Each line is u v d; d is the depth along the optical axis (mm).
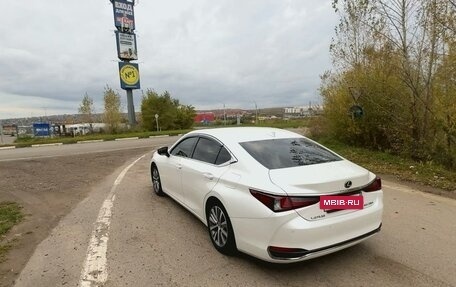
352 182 3428
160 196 6598
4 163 12516
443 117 8547
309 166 3711
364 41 12070
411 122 9758
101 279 3439
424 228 4594
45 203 6328
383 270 3498
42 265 3771
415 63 9391
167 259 3855
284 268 3592
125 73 38688
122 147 18656
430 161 9023
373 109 10906
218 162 4258
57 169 10555
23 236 4633
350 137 12586
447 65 8328
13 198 6781
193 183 4680
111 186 7656
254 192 3381
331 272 3488
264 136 4535
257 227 3322
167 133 33219
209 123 53906
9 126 54531
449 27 8102
